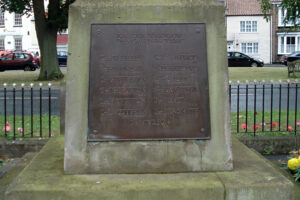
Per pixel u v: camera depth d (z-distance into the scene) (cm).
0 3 2005
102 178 335
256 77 2128
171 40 356
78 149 347
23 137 602
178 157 352
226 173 347
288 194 319
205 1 357
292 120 757
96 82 351
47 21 1991
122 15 353
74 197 312
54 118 812
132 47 354
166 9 355
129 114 352
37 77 2208
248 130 661
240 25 4475
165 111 354
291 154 573
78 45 349
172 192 313
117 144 349
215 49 355
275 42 4478
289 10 1709
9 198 310
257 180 329
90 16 350
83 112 349
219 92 355
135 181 327
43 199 311
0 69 3134
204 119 354
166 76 356
